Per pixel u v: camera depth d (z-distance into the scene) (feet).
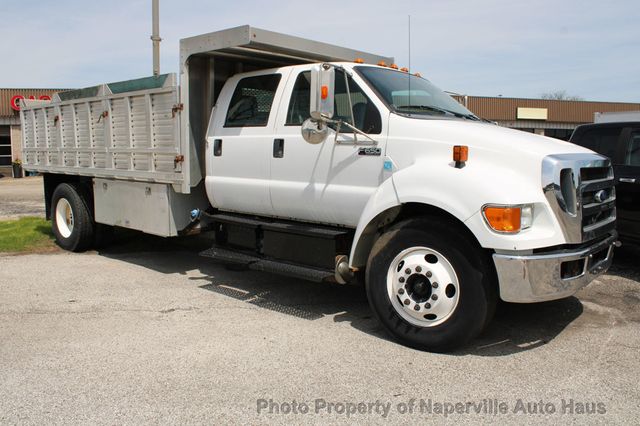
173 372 13.52
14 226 35.58
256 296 20.34
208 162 21.07
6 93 99.86
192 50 20.43
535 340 15.75
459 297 14.19
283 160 18.47
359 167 16.60
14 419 11.32
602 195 15.99
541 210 13.92
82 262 25.98
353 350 14.93
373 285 15.66
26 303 19.35
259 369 13.69
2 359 14.39
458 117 17.83
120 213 24.94
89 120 25.98
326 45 20.76
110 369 13.71
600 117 39.88
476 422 11.14
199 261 26.25
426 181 14.69
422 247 14.78
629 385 12.79
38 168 30.32
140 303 19.36
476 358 14.39
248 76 20.31
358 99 17.11
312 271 17.48
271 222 19.38
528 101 116.16
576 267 14.47
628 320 17.54
